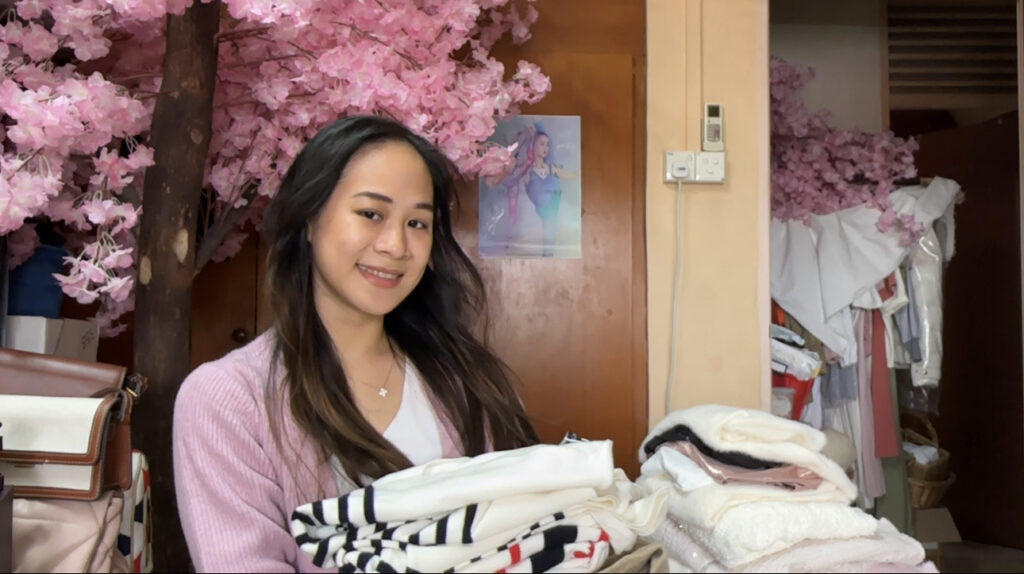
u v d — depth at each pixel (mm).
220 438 972
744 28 1955
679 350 1936
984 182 2740
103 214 1292
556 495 914
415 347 1225
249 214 1797
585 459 921
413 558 870
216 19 1378
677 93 1947
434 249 1244
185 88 1344
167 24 1349
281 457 1003
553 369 1944
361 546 898
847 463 1820
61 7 1245
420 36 1472
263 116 1562
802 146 2617
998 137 2699
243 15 1228
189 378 1022
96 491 1068
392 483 940
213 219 1790
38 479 1070
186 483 966
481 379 1226
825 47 2711
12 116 1166
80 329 1512
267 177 1507
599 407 1947
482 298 1345
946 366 2904
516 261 1938
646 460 1288
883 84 2721
